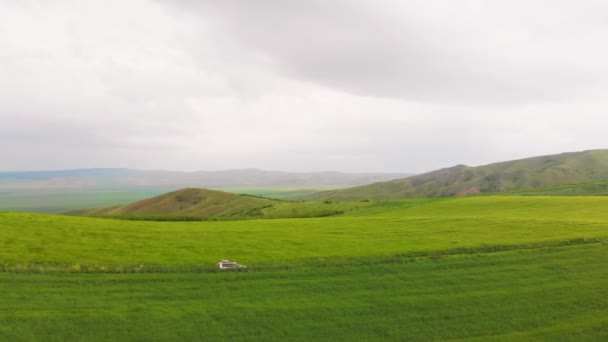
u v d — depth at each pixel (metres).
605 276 38.22
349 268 40.22
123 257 41.94
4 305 28.14
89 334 25.67
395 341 26.67
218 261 41.72
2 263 36.94
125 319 27.73
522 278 37.78
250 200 184.25
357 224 69.25
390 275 38.34
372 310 30.84
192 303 30.86
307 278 37.16
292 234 58.56
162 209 193.25
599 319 29.56
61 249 43.72
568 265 41.22
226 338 26.33
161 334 26.31
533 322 29.22
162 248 46.88
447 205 100.75
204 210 178.88
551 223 62.94
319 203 143.12
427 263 42.06
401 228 63.62
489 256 44.38
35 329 25.48
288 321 28.75
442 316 30.12
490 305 32.00
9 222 55.69
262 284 35.28
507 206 89.69
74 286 32.53
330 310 30.66
